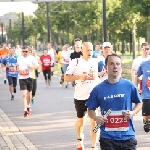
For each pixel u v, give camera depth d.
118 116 7.88
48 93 28.05
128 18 54.56
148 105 13.79
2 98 25.70
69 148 12.40
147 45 15.48
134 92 7.95
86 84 11.79
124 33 71.12
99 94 7.93
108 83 7.96
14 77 24.92
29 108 18.97
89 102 7.97
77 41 15.02
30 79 18.83
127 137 7.91
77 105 11.86
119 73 7.93
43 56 32.31
